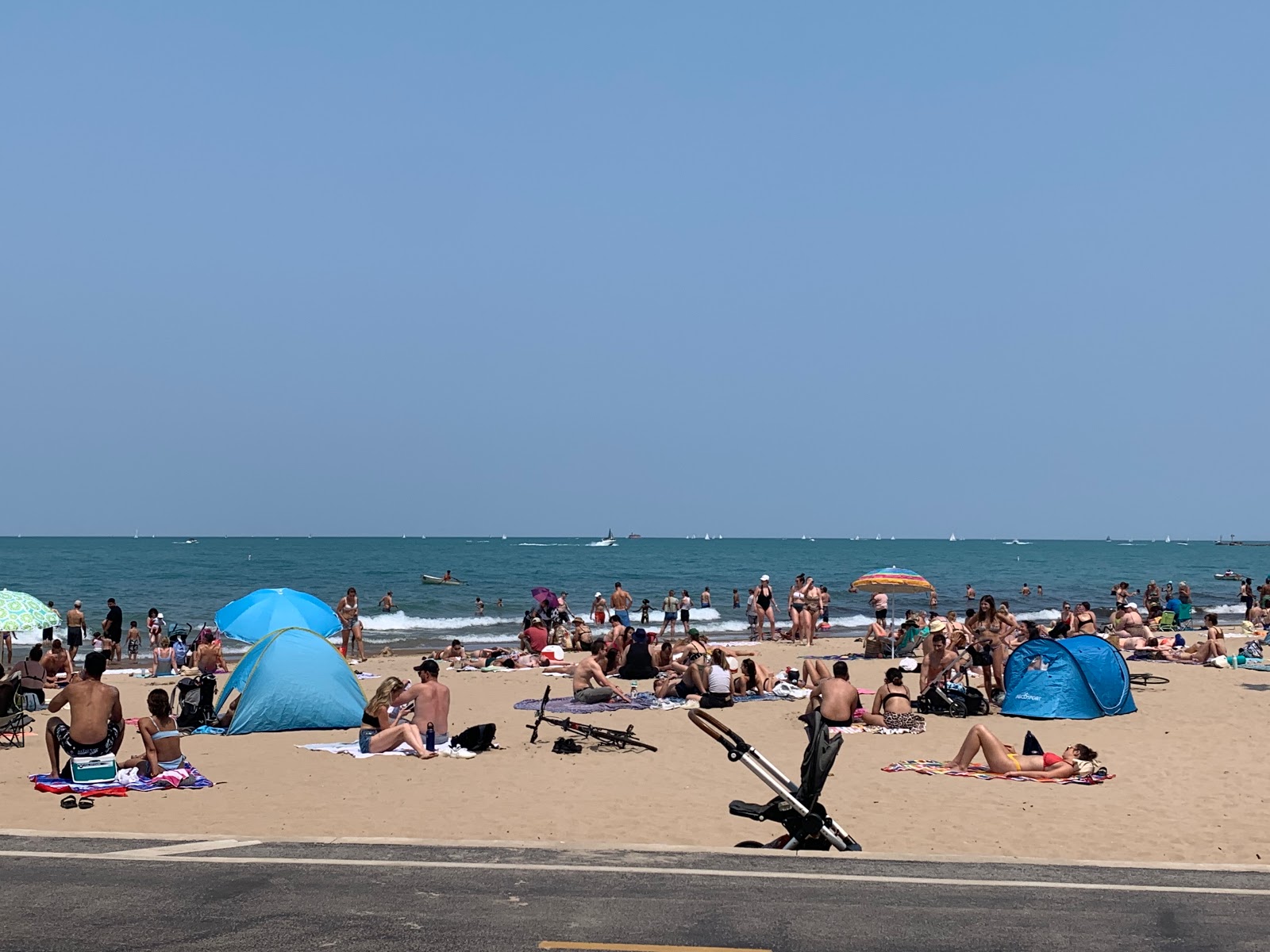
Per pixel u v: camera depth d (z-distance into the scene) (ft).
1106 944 21.03
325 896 23.91
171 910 22.86
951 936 21.44
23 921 22.11
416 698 51.21
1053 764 45.06
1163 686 76.02
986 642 67.92
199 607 205.77
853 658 98.99
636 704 65.82
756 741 54.44
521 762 48.57
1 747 52.31
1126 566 477.77
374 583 297.12
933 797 41.06
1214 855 33.14
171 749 42.83
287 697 57.16
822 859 27.58
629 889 24.64
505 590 276.00
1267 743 54.13
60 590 256.52
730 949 20.61
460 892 24.35
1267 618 128.67
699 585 298.15
